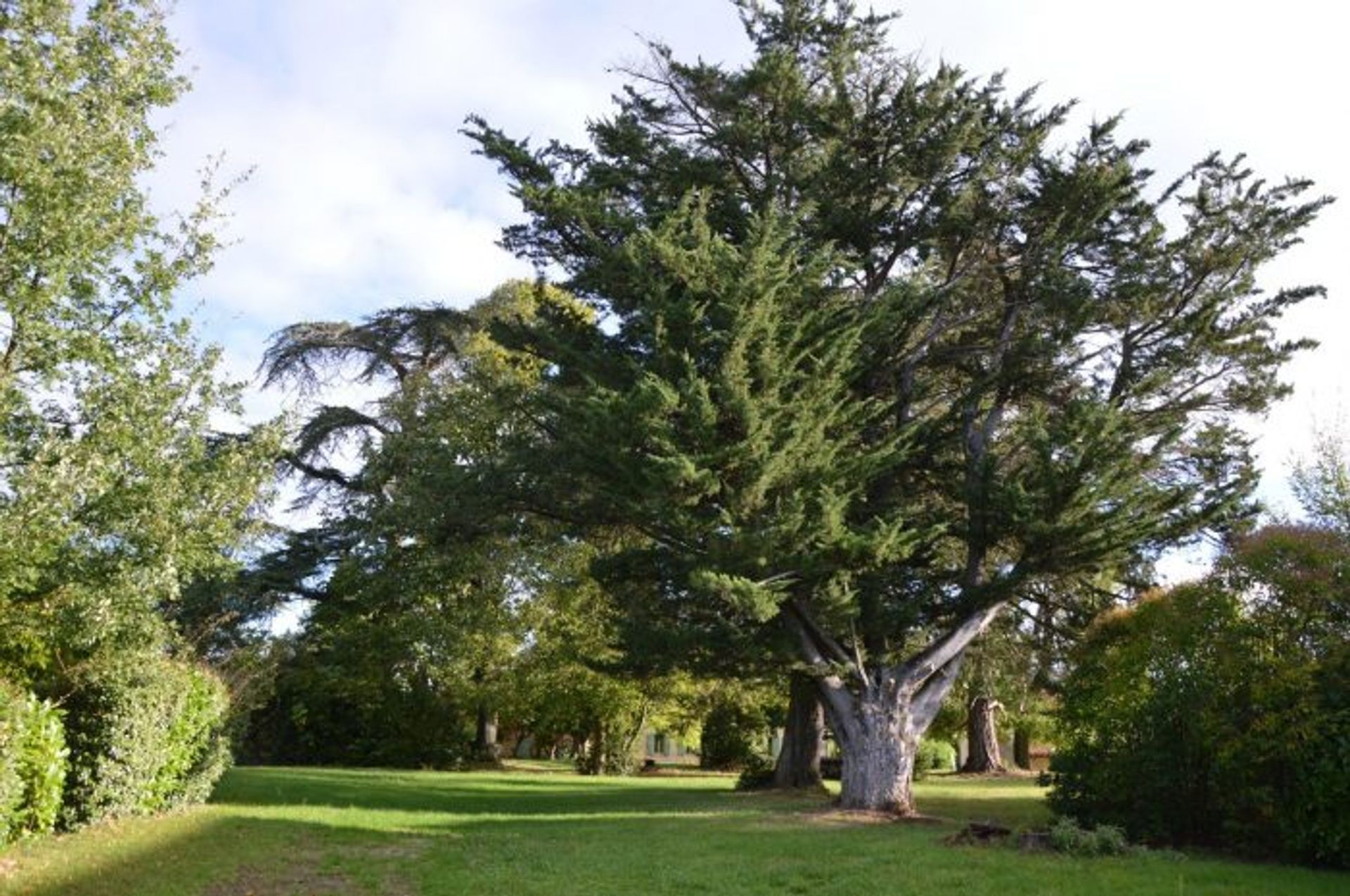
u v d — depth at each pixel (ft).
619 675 65.57
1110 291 62.34
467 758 111.75
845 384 57.93
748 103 67.41
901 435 58.23
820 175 63.77
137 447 39.60
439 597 101.76
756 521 54.13
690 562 55.42
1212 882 33.65
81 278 40.37
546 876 35.60
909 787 60.18
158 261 41.57
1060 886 32.81
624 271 58.13
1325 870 37.60
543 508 70.69
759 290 52.90
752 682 84.28
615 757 113.80
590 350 64.44
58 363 39.34
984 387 63.05
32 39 38.60
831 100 67.21
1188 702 43.62
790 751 78.43
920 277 60.13
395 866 37.68
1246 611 44.57
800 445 53.36
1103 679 49.80
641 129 69.26
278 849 40.40
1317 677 40.60
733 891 32.89
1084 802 47.32
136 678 42.52
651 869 37.14
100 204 39.09
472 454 86.53
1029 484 55.62
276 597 108.06
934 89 63.41
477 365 98.99
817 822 53.01
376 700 108.47
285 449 46.34
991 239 67.15
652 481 51.55
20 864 32.27
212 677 54.65
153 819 44.83
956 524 62.85
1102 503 53.57
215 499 42.19
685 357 53.16
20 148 36.32
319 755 108.58
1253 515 57.26
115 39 42.01
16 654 40.04
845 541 51.93
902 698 61.00
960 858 38.68
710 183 66.54
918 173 64.49
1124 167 61.52
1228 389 65.16
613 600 84.64
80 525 38.47
